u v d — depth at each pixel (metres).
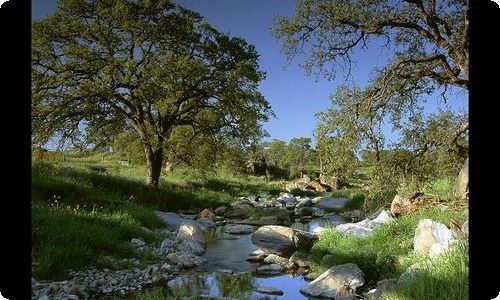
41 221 11.68
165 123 27.45
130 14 25.53
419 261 8.81
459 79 15.98
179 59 25.73
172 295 9.28
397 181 16.83
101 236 12.07
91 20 25.72
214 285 10.27
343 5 16.56
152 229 16.20
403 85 17.52
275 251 13.95
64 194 16.45
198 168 29.72
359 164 16.28
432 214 12.14
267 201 31.97
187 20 27.16
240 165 31.02
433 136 17.09
